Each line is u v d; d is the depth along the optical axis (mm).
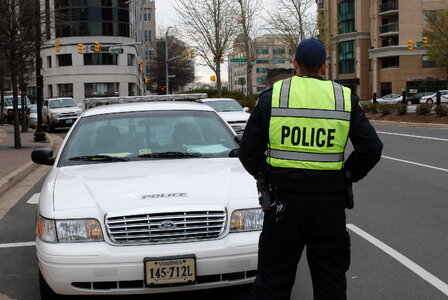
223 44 40719
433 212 7504
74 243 3885
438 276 4957
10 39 17375
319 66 3320
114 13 63875
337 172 3209
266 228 3291
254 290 3355
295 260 3299
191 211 3932
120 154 5227
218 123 5805
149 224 3883
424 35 57344
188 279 3828
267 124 3238
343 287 3268
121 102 7219
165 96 7344
